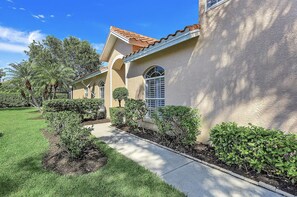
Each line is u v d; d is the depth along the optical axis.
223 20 5.45
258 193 3.38
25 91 18.31
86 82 19.70
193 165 4.68
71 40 35.16
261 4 4.54
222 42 5.48
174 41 6.55
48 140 7.21
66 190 3.60
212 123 5.80
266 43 4.43
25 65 18.11
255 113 4.66
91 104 13.03
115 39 11.67
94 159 5.10
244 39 4.90
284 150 3.44
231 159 4.28
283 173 3.56
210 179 3.94
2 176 4.19
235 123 4.79
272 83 4.32
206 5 6.02
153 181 3.88
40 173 4.34
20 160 5.14
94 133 8.61
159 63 8.07
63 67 20.14
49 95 20.11
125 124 10.00
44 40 34.28
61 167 4.63
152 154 5.56
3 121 12.70
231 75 5.22
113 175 4.18
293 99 3.97
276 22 4.25
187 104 6.70
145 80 9.20
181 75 6.96
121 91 10.03
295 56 3.94
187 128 5.58
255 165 3.83
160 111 6.50
